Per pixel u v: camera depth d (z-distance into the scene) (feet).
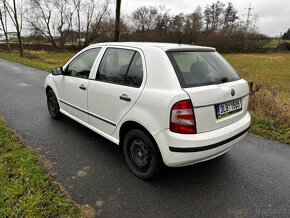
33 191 8.17
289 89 33.99
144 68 8.63
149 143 8.43
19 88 26.94
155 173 8.80
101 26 122.83
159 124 7.80
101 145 12.30
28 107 18.83
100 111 10.71
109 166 10.30
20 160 10.09
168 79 7.80
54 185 8.69
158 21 167.43
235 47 145.07
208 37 141.59
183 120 7.45
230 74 9.73
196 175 9.89
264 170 10.43
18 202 7.64
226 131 8.45
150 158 8.67
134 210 7.71
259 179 9.73
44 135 13.26
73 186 8.80
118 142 10.04
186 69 8.27
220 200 8.38
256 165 10.86
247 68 70.79
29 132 13.60
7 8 79.46
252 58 107.24
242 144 13.20
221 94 8.22
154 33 144.87
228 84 8.78
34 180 8.78
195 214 7.66
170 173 9.97
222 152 8.78
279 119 16.62
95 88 10.73
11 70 44.19
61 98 14.12
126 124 9.38
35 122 15.29
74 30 144.97
